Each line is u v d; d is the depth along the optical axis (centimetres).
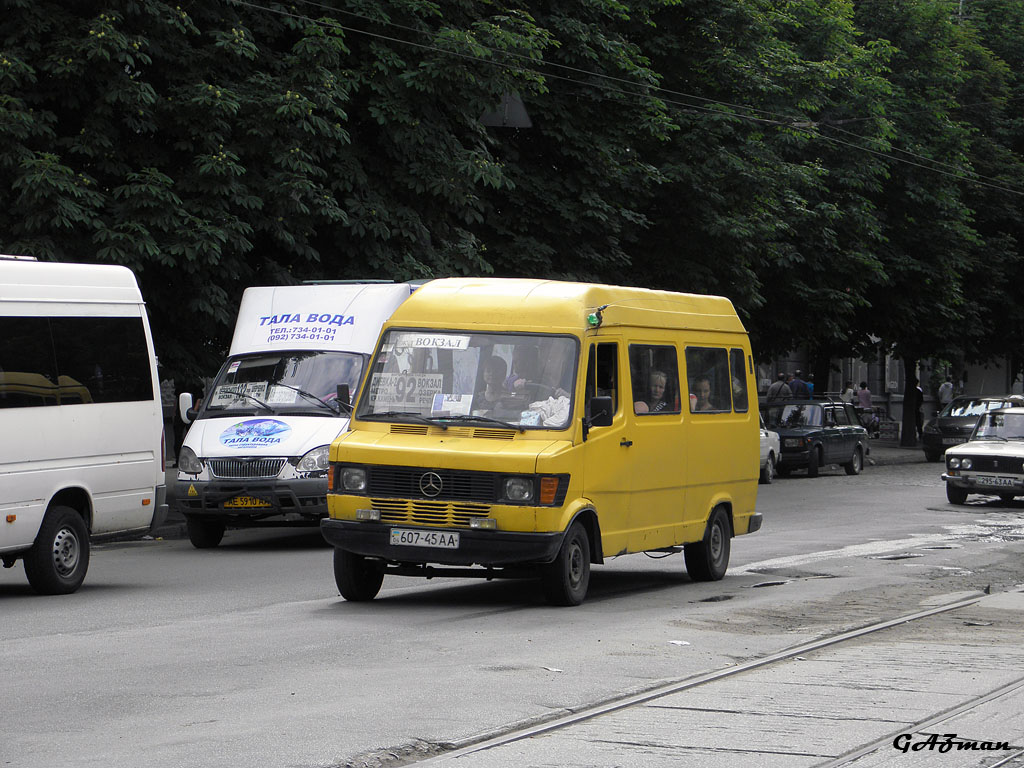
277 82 2616
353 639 1331
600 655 1248
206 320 2603
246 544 2394
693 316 1867
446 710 999
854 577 1925
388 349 1638
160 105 2475
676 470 1777
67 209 2319
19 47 2361
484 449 1517
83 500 1744
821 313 4509
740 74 3822
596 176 3362
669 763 854
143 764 836
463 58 2809
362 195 2791
